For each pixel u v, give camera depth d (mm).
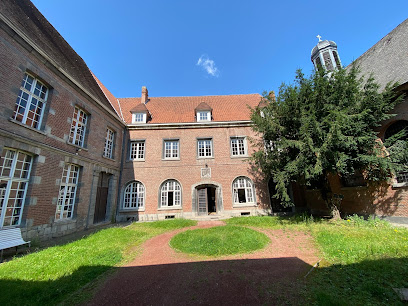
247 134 16844
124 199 15328
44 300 3719
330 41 17438
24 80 8531
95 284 4453
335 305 3146
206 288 4102
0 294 3781
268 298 3602
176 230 10328
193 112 18469
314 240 7141
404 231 7188
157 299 3789
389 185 9742
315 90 9523
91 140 12344
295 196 17172
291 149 10500
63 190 10227
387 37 12719
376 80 11414
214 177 15773
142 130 16734
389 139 8852
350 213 12047
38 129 8984
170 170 15836
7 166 7625
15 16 8766
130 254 6535
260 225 10516
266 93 11148
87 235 9398
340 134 7945
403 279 3920
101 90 16562
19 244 6918
